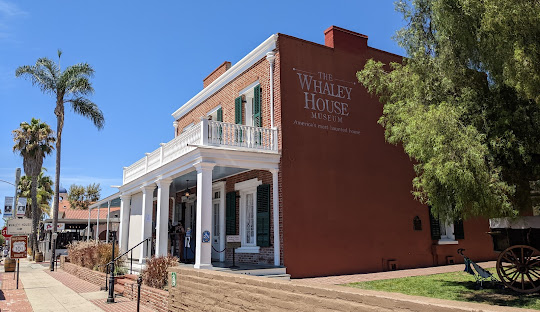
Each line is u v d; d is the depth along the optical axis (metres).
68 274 20.33
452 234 17.28
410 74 10.99
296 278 12.89
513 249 10.05
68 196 68.94
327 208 14.17
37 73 26.14
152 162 16.80
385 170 15.95
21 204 28.44
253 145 13.52
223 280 7.20
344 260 14.12
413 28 10.98
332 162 14.68
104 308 10.56
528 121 9.20
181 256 16.66
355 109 15.68
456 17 9.34
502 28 8.13
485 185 8.47
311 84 14.79
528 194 9.80
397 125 10.83
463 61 9.98
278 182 13.61
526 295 9.32
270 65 14.55
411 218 16.23
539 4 7.79
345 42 16.02
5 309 10.73
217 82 18.41
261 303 6.04
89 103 27.39
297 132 14.12
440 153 8.61
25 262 33.47
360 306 4.36
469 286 10.70
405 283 11.48
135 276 13.62
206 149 12.43
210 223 12.27
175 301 9.07
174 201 21.73
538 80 7.67
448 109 9.02
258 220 14.38
